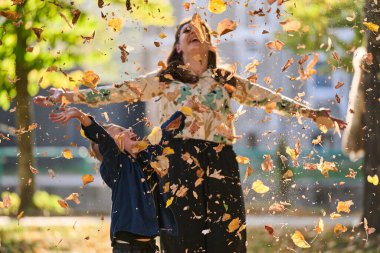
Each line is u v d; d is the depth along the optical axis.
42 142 53.75
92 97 12.23
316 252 20.77
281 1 12.73
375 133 22.31
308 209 32.91
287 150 12.85
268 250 21.14
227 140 12.20
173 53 12.67
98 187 45.47
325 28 31.22
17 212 34.84
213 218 12.01
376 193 23.34
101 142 11.27
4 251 21.77
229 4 12.44
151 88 12.40
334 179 34.41
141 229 11.22
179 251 11.98
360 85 14.80
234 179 12.18
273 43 12.57
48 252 21.48
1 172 54.00
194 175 11.93
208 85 12.33
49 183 53.16
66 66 29.45
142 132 24.58
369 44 20.59
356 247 21.45
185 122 11.90
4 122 40.88
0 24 27.27
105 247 22.52
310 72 12.71
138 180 11.43
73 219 34.97
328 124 13.08
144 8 25.53
